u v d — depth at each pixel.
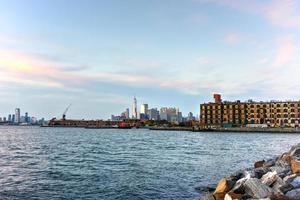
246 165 41.03
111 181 28.25
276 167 20.31
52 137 130.50
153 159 47.31
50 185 26.20
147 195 23.03
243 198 14.95
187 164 41.38
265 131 188.25
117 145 82.81
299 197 13.49
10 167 36.56
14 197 21.95
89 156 51.50
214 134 176.88
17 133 175.88
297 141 106.00
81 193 23.48
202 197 20.45
